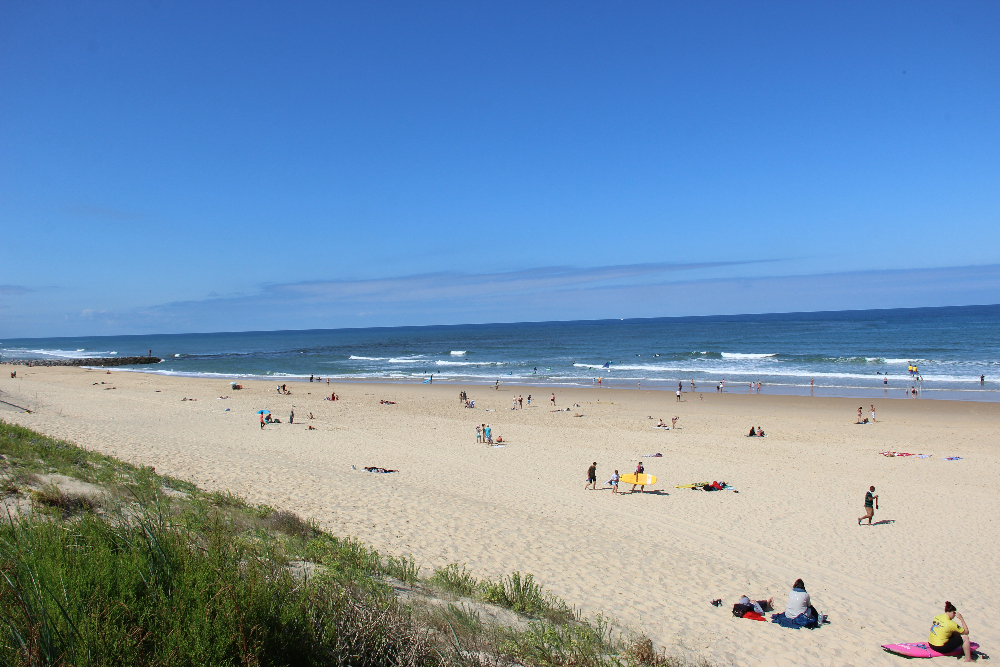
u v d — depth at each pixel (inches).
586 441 1095.0
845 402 1601.9
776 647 313.1
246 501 495.2
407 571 333.7
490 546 455.2
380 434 1124.5
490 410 1552.7
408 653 178.7
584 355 3587.6
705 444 1070.4
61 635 140.2
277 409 1497.3
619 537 527.5
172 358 4335.6
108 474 447.2
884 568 486.0
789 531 578.9
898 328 5073.8
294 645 161.3
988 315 7003.0
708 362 2844.5
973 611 403.2
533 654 229.5
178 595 160.4
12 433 590.2
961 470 856.9
